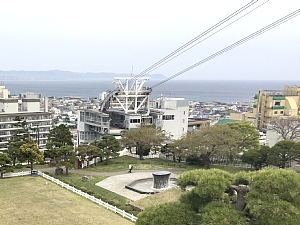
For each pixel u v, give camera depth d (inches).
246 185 919.0
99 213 1358.3
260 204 777.6
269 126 3245.6
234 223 776.9
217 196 868.0
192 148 2383.1
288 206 750.5
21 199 1488.7
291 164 2632.9
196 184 938.1
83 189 1697.8
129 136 2677.2
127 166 2405.3
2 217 1256.2
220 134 2389.3
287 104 4284.0
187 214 877.2
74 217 1289.4
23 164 2370.8
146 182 2005.4
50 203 1450.5
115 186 1884.8
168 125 3649.1
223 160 2751.0
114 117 3695.9
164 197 1539.1
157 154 2989.7
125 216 1337.4
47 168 2273.6
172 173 2231.8
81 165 2333.9
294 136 3065.9
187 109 3841.0
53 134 2407.7
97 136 3705.7
